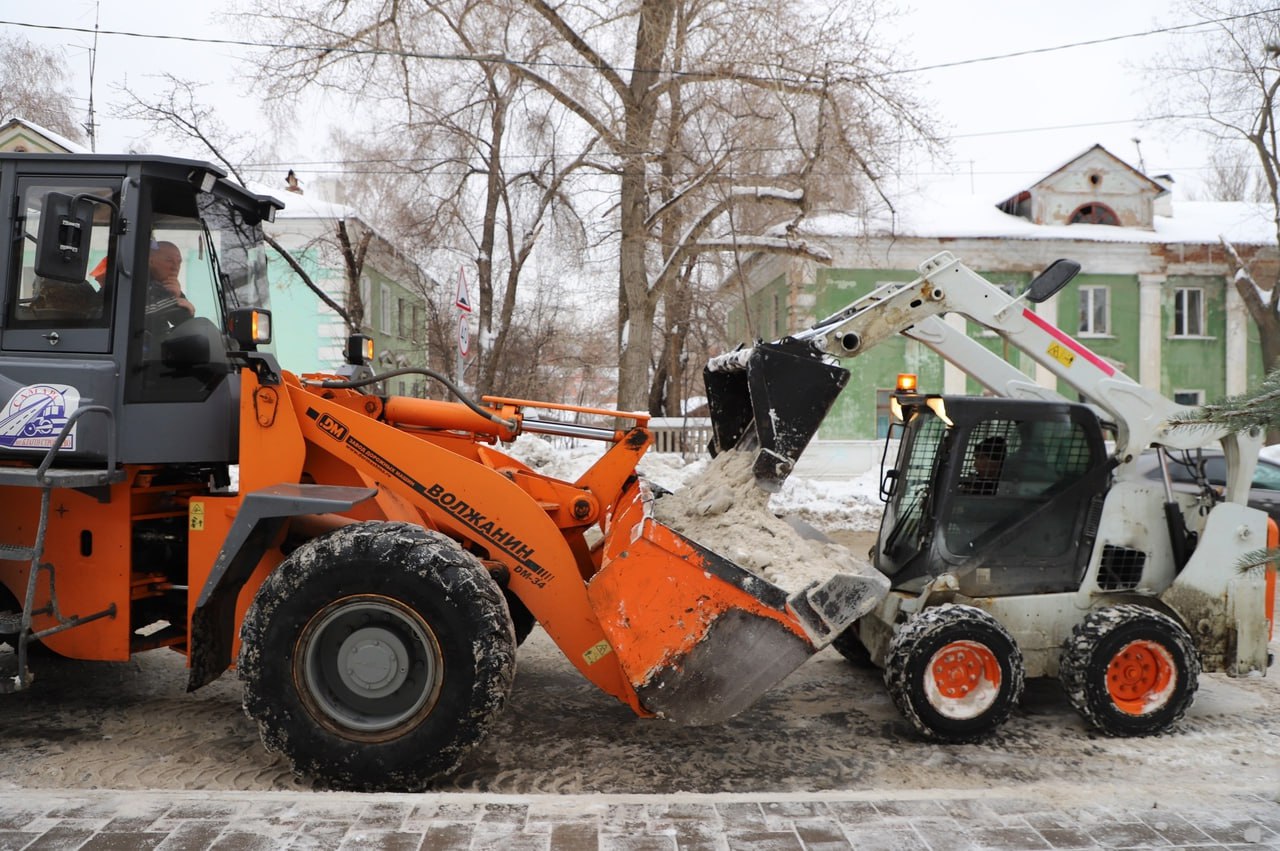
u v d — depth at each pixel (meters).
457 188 16.92
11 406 4.04
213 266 4.47
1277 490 9.13
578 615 4.15
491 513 4.17
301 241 21.16
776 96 15.23
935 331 5.53
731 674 3.83
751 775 4.04
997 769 4.16
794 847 2.88
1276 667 5.92
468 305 9.17
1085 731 4.70
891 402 5.68
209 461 4.35
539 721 4.71
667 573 3.84
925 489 5.17
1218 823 3.10
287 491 3.92
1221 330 22.39
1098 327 22.27
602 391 31.12
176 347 4.28
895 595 5.02
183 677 5.39
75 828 2.94
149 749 4.24
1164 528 5.05
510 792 3.81
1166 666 4.62
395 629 3.79
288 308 21.95
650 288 16.30
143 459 4.13
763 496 4.39
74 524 4.25
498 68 16.22
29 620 3.82
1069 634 4.91
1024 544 4.97
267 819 3.02
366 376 5.10
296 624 3.72
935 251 21.11
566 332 25.27
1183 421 2.36
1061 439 5.05
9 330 4.11
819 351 4.37
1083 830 3.04
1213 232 22.77
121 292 4.11
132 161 4.15
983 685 4.49
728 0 15.23
